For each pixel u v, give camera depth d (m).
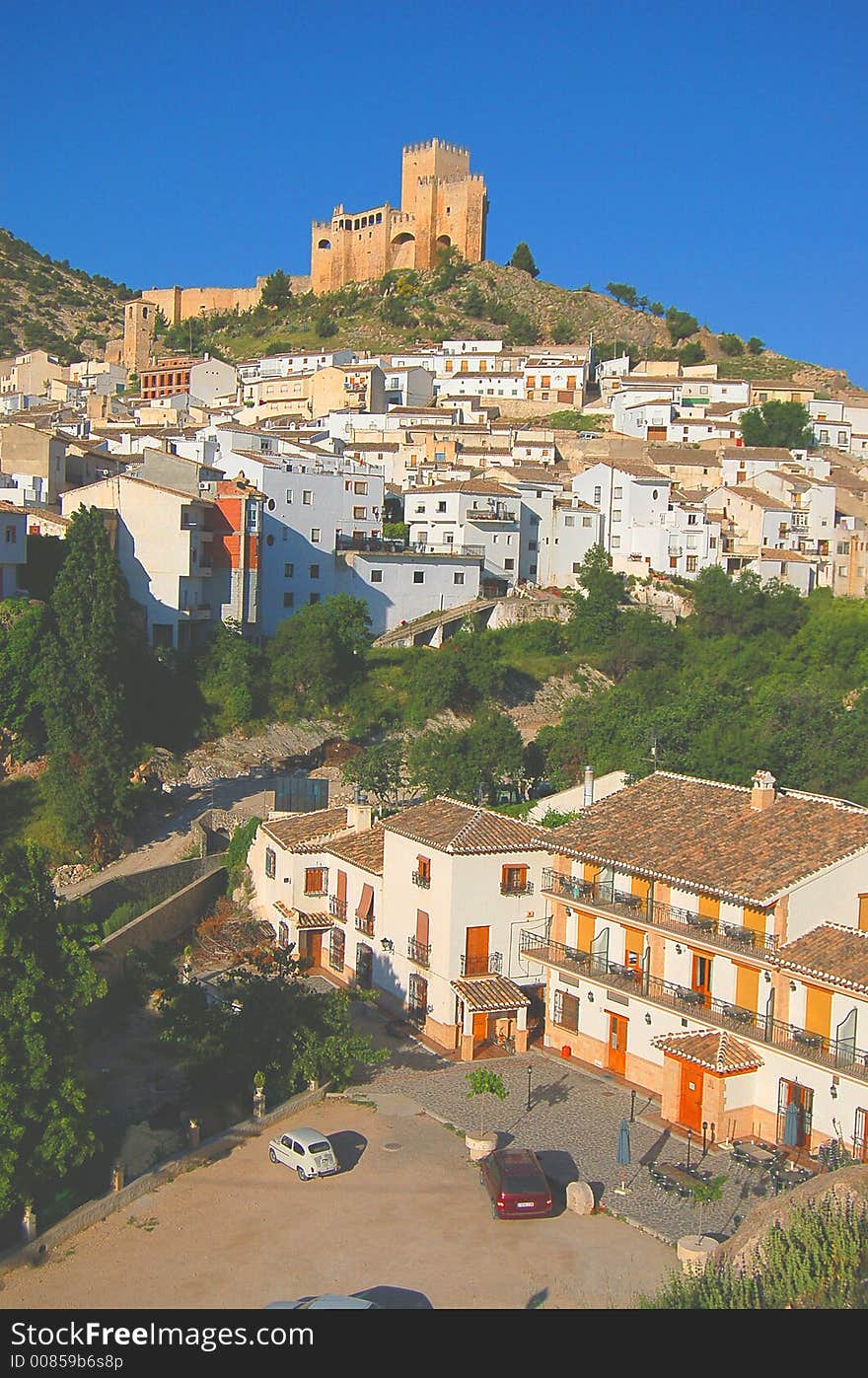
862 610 135.00
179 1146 45.38
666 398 197.25
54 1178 40.09
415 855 59.38
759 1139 45.66
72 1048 41.62
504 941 57.62
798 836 50.34
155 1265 36.94
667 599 141.25
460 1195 41.53
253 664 113.00
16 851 45.12
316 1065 50.09
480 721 93.31
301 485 127.19
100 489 110.69
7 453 121.06
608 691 115.62
